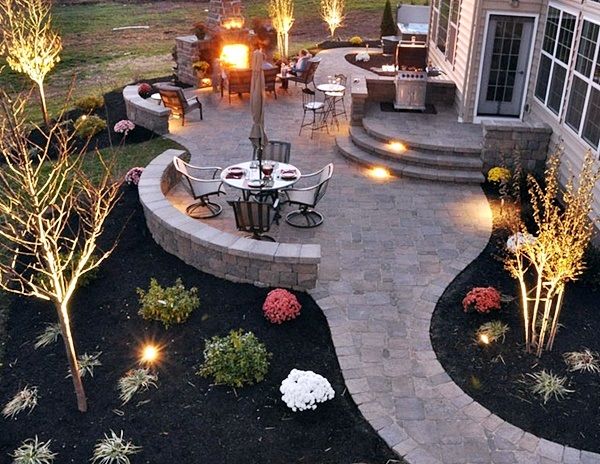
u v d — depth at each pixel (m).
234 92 14.38
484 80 11.24
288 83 16.02
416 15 20.80
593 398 5.57
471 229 8.54
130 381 5.84
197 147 11.55
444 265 7.67
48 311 6.99
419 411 5.45
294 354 6.19
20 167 4.67
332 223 8.69
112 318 6.81
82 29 23.41
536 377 5.80
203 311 6.85
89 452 5.14
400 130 11.11
